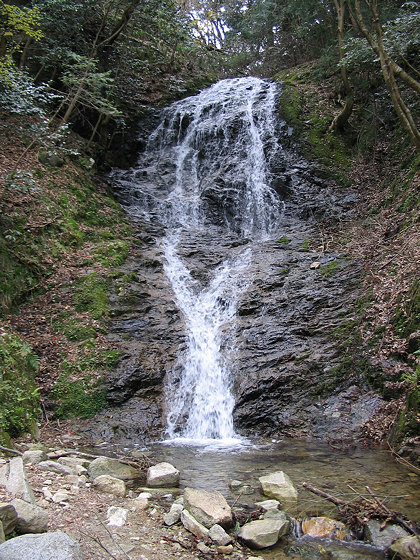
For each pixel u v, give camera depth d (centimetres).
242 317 863
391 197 1052
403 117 762
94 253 956
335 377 699
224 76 2198
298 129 1406
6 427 514
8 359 601
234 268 1025
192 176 1459
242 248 1113
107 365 723
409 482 441
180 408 700
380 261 860
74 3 1250
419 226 841
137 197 1300
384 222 993
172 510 365
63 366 707
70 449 546
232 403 702
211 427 679
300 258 1009
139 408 681
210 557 310
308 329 793
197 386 739
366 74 1418
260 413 678
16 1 1173
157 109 1688
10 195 911
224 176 1356
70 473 431
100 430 632
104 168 1376
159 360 757
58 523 322
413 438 530
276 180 1294
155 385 721
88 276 876
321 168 1304
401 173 1089
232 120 1505
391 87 769
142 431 643
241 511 380
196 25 1661
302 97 1516
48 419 636
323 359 729
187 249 1095
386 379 634
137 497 394
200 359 775
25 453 462
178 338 807
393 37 931
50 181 1043
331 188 1254
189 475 471
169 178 1432
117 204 1188
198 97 1752
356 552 329
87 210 1073
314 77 1611
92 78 1166
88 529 322
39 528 293
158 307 873
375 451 547
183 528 346
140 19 1478
